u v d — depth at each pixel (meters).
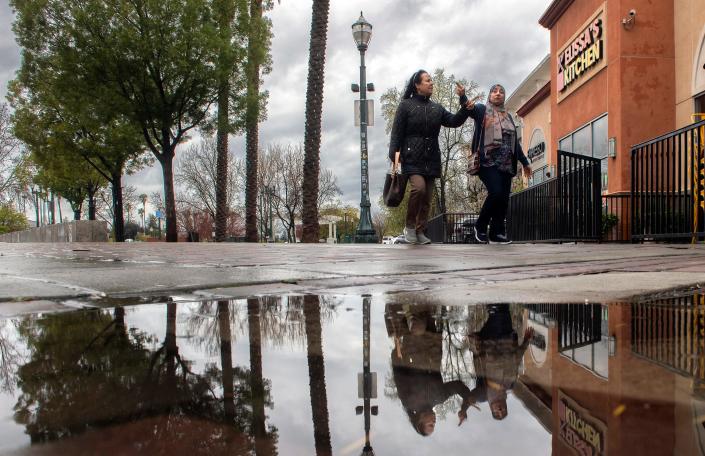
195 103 18.56
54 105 20.36
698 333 0.87
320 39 16.08
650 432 0.36
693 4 11.78
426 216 6.96
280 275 2.42
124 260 3.92
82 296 1.69
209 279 2.22
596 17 14.01
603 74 13.77
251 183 21.41
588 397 0.47
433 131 6.64
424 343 0.82
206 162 44.09
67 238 19.81
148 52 16.88
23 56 17.95
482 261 3.30
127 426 0.42
